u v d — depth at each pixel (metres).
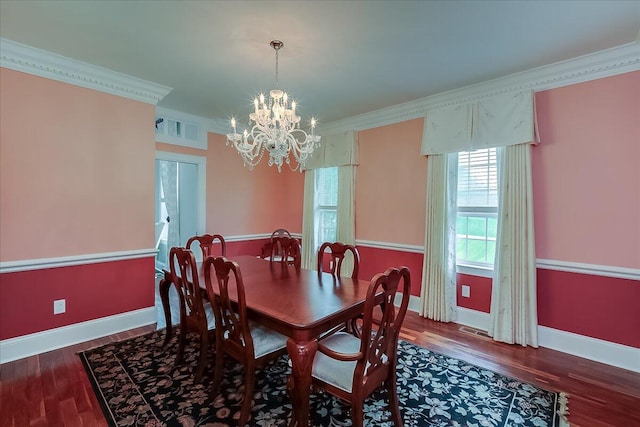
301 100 3.60
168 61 2.66
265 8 1.92
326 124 4.59
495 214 3.20
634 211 2.41
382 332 1.58
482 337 3.00
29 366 2.35
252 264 3.07
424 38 2.26
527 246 2.83
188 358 2.49
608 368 2.43
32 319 2.56
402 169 3.85
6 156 2.43
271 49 2.44
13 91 2.45
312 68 2.77
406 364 2.46
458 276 3.42
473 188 3.36
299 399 1.55
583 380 2.26
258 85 3.17
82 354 2.55
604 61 2.48
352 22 2.06
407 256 3.81
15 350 2.46
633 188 2.42
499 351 2.71
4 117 2.42
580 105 2.63
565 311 2.72
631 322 2.43
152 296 3.30
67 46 2.42
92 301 2.88
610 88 2.50
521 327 2.82
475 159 3.34
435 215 3.47
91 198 2.86
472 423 1.79
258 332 1.98
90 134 2.85
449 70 2.79
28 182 2.53
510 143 2.91
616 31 2.15
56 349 2.64
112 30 2.19
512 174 2.91
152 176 3.27
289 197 5.41
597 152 2.56
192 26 2.13
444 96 3.36
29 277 2.55
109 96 2.96
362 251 4.29
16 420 1.77
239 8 1.92
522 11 1.93
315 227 4.91
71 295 2.76
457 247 3.49
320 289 2.17
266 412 1.86
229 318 1.96
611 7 1.88
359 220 4.33
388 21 2.05
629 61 2.40
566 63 2.61
